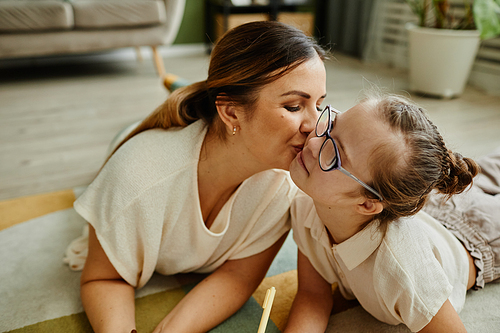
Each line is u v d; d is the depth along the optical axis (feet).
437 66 8.87
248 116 2.36
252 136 2.42
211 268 3.30
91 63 12.57
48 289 3.35
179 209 2.81
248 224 3.02
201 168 2.77
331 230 2.61
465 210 3.29
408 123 2.12
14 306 3.16
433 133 2.19
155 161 2.69
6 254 3.80
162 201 2.72
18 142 6.72
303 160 2.28
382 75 11.09
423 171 2.12
